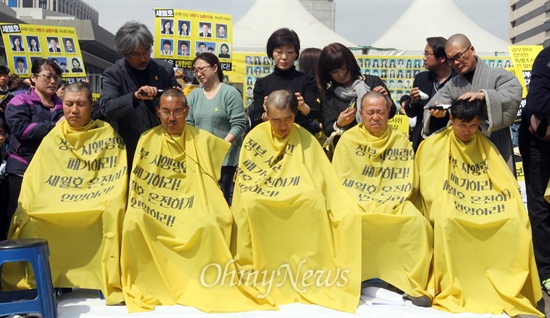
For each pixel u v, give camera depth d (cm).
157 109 522
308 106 575
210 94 599
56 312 434
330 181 516
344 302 464
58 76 564
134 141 541
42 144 512
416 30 1326
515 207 495
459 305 469
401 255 489
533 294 481
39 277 422
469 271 486
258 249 486
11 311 419
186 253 481
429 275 490
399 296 479
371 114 522
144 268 476
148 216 480
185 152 515
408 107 616
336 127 570
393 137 529
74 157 511
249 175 512
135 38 527
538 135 528
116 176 505
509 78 525
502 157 524
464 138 515
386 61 1038
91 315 446
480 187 512
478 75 535
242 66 1007
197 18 914
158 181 506
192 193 507
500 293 476
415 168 526
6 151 603
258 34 1228
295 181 505
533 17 4438
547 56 520
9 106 547
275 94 512
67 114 509
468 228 489
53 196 494
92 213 482
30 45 981
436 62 613
